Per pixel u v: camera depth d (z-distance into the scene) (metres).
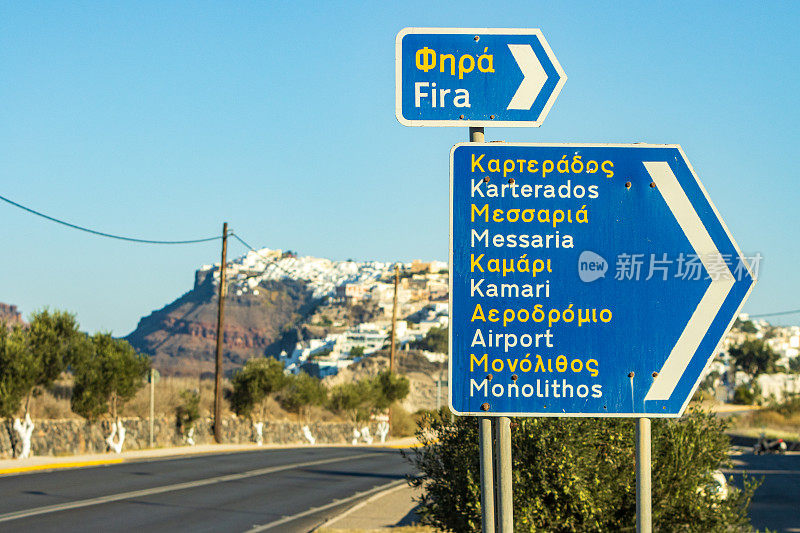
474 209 4.53
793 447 54.19
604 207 4.52
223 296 49.06
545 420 8.87
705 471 9.08
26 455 31.31
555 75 4.65
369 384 69.75
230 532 15.99
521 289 4.47
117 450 36.53
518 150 4.56
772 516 18.17
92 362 36.28
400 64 4.67
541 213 4.52
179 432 45.12
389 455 40.97
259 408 55.00
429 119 4.66
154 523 16.80
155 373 41.41
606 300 4.46
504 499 4.32
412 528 15.80
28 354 32.34
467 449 9.30
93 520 16.89
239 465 31.69
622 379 4.41
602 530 8.70
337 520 17.06
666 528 8.80
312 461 35.16
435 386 116.38
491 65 4.67
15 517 16.88
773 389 123.94
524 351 4.43
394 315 73.94
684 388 4.40
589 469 8.75
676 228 4.50
